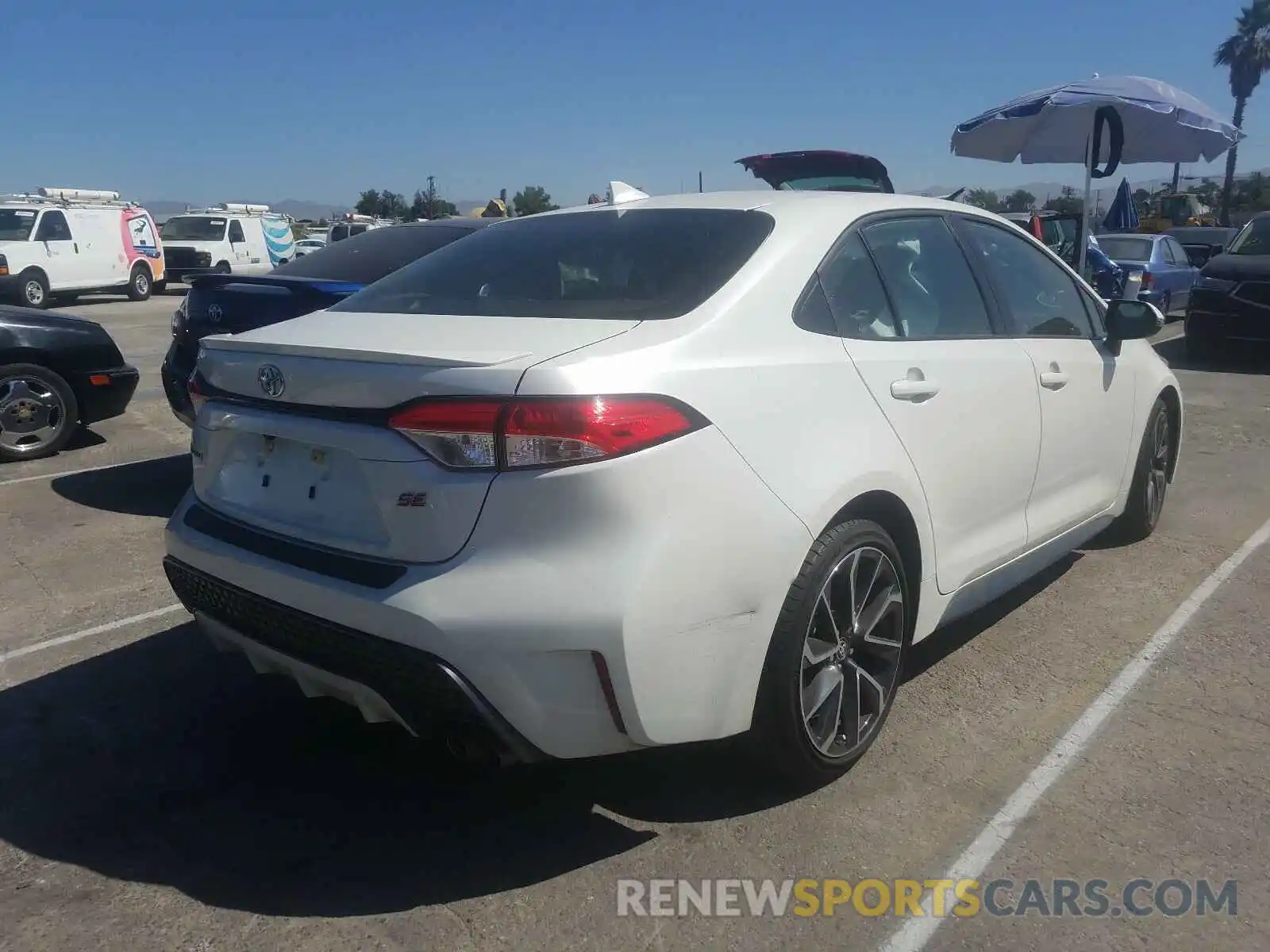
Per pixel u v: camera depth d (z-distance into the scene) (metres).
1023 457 3.89
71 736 3.51
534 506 2.47
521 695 2.50
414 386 2.58
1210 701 3.68
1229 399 9.71
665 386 2.61
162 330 16.72
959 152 11.61
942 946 2.51
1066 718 3.57
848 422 3.04
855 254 3.37
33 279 20.95
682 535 2.56
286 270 6.64
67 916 2.62
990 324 3.88
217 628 3.07
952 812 3.04
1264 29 58.44
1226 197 47.75
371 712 2.75
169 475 7.04
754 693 2.81
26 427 7.41
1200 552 5.24
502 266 3.45
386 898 2.69
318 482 2.83
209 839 2.95
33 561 5.24
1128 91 9.85
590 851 2.88
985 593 3.85
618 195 4.15
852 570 3.05
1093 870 2.77
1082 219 10.70
